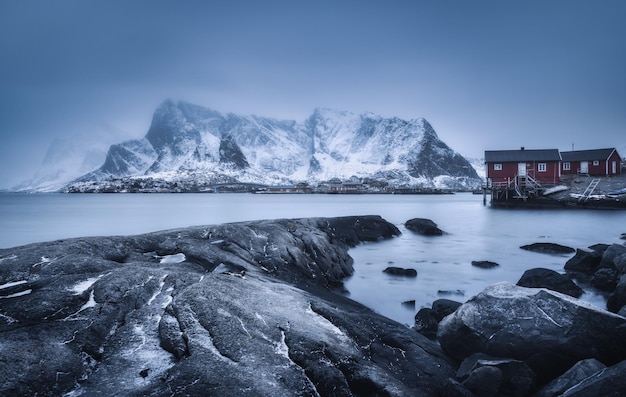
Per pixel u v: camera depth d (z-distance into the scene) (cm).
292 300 1240
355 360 914
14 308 959
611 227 4288
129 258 1645
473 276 2286
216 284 1181
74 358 807
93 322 931
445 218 5797
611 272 1897
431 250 3148
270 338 930
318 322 1104
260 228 2284
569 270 2306
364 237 3500
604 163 7169
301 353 884
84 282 1134
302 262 2069
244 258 1909
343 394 811
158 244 1838
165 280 1201
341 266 2342
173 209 9138
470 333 1071
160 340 902
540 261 2655
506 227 4497
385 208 8862
